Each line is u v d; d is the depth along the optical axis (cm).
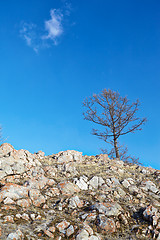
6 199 862
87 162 1658
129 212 980
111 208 923
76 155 1681
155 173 1593
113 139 2500
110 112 2472
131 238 795
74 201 978
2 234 646
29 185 1052
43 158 1648
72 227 762
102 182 1266
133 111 2405
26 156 1388
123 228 855
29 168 1272
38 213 837
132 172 1596
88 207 948
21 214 793
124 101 2459
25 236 669
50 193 1046
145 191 1284
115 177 1378
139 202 1104
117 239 780
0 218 730
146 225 881
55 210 912
